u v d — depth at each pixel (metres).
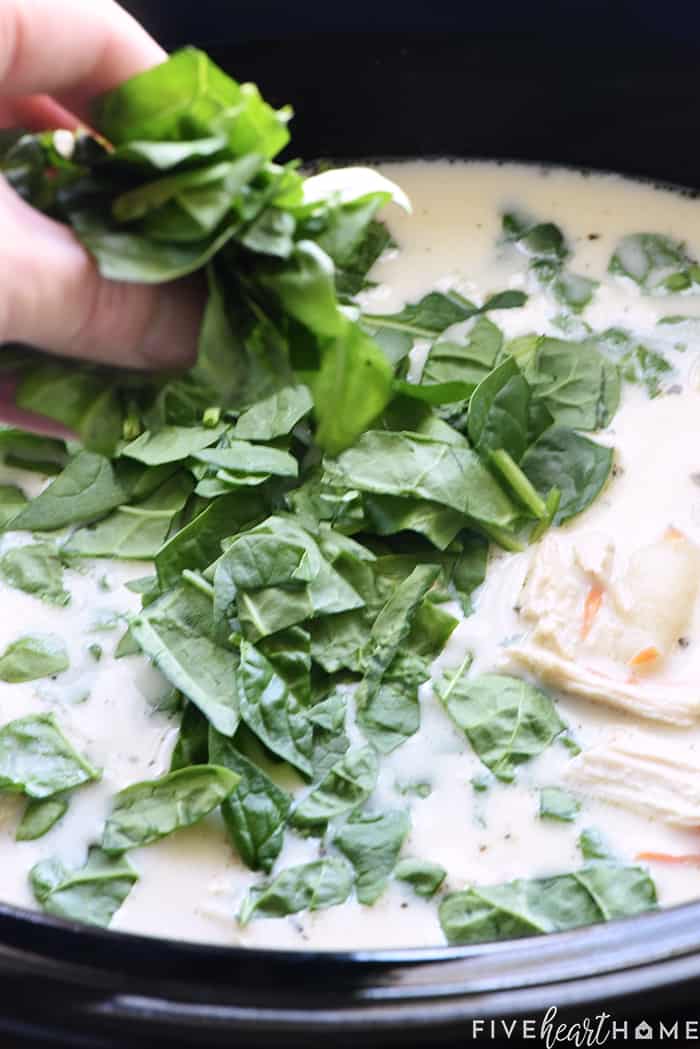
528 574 0.64
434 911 0.57
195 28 0.77
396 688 0.61
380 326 0.71
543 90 0.75
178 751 0.59
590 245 0.74
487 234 0.75
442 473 0.64
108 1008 0.50
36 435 0.67
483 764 0.60
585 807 0.59
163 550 0.62
